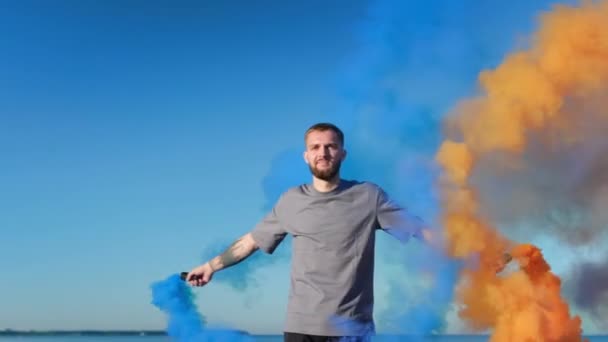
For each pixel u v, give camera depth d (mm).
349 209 4117
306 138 4203
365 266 4105
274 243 4387
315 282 4059
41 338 166125
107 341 164875
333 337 3990
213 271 4562
